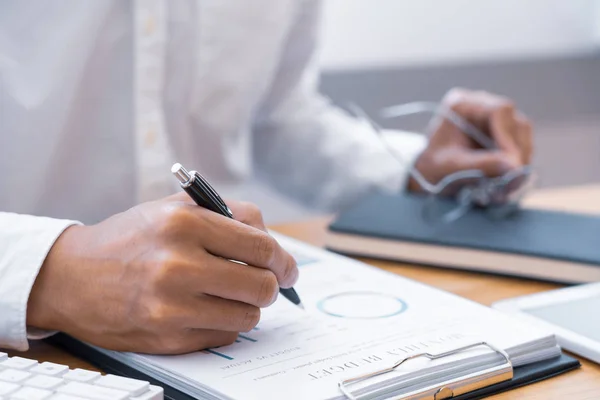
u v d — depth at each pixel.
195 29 1.14
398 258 0.78
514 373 0.50
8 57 1.00
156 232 0.50
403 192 1.02
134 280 0.50
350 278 0.66
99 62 1.05
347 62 1.71
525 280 0.73
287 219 1.74
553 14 1.96
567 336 0.55
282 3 1.17
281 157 1.27
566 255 0.71
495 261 0.74
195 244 0.50
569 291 0.66
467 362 0.48
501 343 0.51
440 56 1.82
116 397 0.41
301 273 0.67
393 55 1.76
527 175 0.89
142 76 1.07
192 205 0.52
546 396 0.48
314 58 1.27
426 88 1.81
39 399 0.40
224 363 0.48
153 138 1.08
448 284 0.71
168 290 0.49
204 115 1.18
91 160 1.08
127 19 1.06
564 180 2.09
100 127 1.08
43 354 0.54
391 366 0.47
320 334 0.53
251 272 0.50
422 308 0.58
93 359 0.52
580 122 2.06
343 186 1.18
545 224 0.83
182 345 0.50
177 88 1.15
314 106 1.28
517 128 0.98
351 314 0.57
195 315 0.49
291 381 0.45
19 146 1.02
